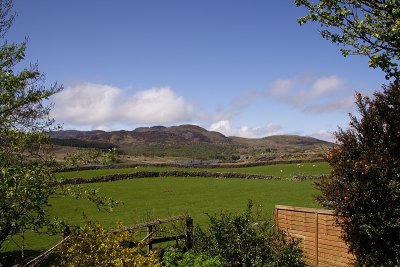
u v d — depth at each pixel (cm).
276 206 1692
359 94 1184
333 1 1044
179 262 1178
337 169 1153
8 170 629
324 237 1462
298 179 5072
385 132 1126
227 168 6875
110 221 2462
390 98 1134
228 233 1295
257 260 1190
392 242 1064
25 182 639
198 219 2494
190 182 4709
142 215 2614
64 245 813
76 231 859
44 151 764
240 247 1244
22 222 677
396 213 1029
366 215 1076
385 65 984
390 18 995
